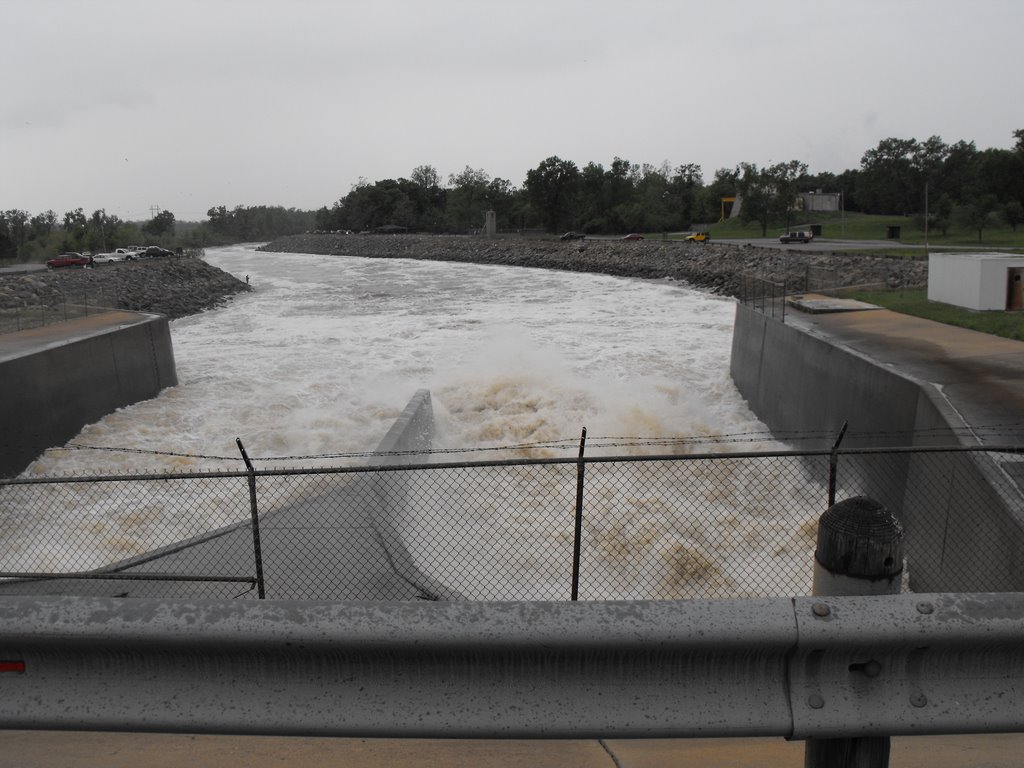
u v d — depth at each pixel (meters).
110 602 3.58
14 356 21.09
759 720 3.36
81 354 23.83
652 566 12.71
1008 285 24.91
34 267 80.00
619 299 58.00
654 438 22.97
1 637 3.47
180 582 9.68
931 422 14.19
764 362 25.83
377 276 91.94
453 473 16.11
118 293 54.66
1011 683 3.40
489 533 13.31
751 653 3.38
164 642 3.44
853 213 131.88
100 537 15.56
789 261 60.75
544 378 27.66
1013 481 10.94
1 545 15.34
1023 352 18.78
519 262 104.06
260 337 42.84
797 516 14.98
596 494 15.09
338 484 12.59
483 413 25.59
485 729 3.39
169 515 16.45
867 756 3.47
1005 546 10.38
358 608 3.49
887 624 3.32
